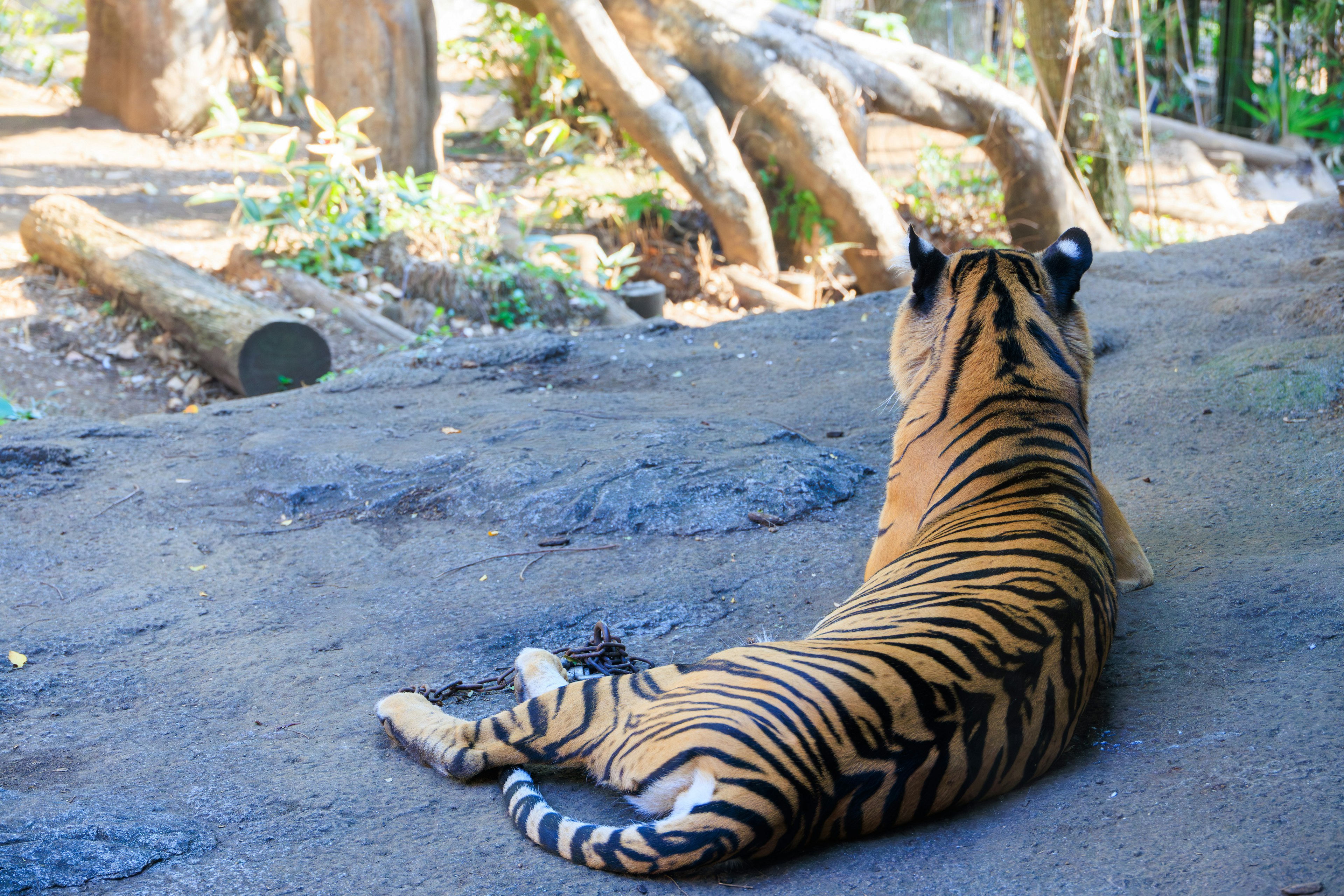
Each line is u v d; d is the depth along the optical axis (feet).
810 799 7.90
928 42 57.41
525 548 15.56
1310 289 22.72
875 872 8.15
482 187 43.04
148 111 53.93
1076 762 9.56
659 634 12.98
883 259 43.52
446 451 18.17
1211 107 62.39
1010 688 8.53
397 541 16.03
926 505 11.21
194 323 31.91
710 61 41.75
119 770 10.21
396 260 38.60
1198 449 16.92
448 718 10.25
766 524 15.84
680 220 48.19
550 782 9.84
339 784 9.88
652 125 41.22
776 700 8.17
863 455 18.44
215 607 13.96
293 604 14.06
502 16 54.54
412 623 13.43
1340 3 56.80
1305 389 17.93
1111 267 28.37
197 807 9.48
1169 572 13.11
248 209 37.22
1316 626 11.02
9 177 45.88
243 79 60.75
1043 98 47.91
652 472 16.94
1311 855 7.67
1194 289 25.90
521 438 19.04
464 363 24.22
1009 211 46.21
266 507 17.15
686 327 27.14
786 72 41.88
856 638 8.71
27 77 62.08
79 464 18.51
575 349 25.43
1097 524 10.54
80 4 65.46
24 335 32.89
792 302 42.19
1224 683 10.40
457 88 65.36
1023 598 9.05
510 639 12.94
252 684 12.00
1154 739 9.71
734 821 7.76
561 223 47.39
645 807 8.46
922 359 12.10
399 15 40.11
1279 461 15.96
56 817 8.89
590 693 9.46
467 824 9.18
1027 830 8.54
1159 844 8.11
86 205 36.81
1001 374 11.33
